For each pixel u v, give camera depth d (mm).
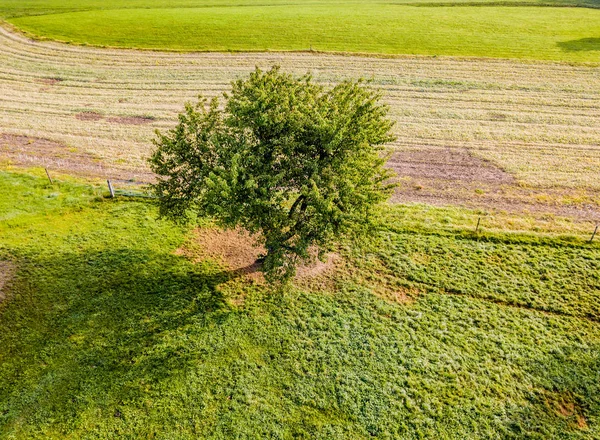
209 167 22094
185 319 23188
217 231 29484
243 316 23500
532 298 24844
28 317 22812
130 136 42281
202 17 72625
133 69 56812
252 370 20984
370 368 21188
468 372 21125
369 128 21891
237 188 19641
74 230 28703
